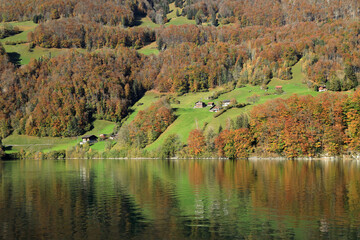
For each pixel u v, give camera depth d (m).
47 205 114.75
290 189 135.62
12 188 151.12
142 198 123.88
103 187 149.75
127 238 80.94
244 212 101.69
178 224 90.94
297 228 86.12
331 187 138.50
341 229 84.88
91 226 90.31
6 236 83.56
